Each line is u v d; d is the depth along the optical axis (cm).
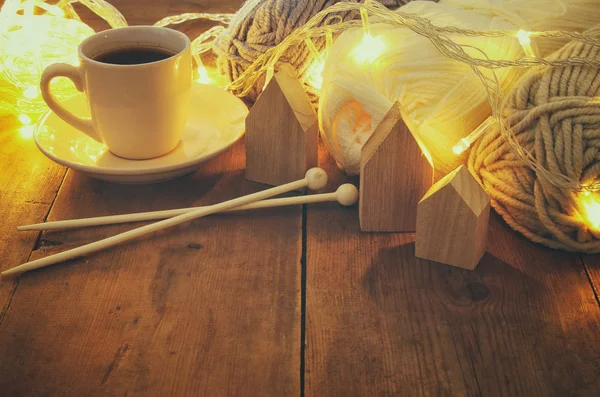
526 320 52
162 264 55
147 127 61
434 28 57
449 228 55
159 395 47
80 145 64
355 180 64
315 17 62
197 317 52
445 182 54
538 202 56
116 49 62
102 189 62
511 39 61
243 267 55
